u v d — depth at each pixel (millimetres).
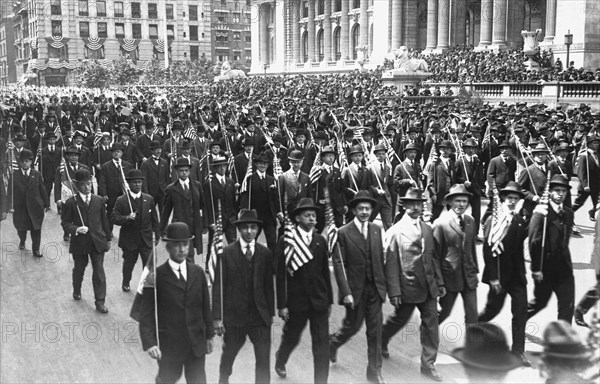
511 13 54281
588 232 15344
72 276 11211
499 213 8180
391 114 26516
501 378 4703
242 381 7555
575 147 19156
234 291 6965
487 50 49531
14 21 98562
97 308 9938
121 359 8172
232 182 11922
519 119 22484
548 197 8508
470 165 13906
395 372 7871
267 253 7082
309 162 16531
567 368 4672
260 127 21797
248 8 120250
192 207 11375
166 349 6418
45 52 94500
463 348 4875
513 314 8078
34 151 21125
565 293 8523
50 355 8250
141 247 10797
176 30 107562
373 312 7465
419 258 7707
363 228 7551
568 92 33031
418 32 66812
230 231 11914
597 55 43094
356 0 79000
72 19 97000
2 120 27641
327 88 45719
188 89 63438
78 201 10062
